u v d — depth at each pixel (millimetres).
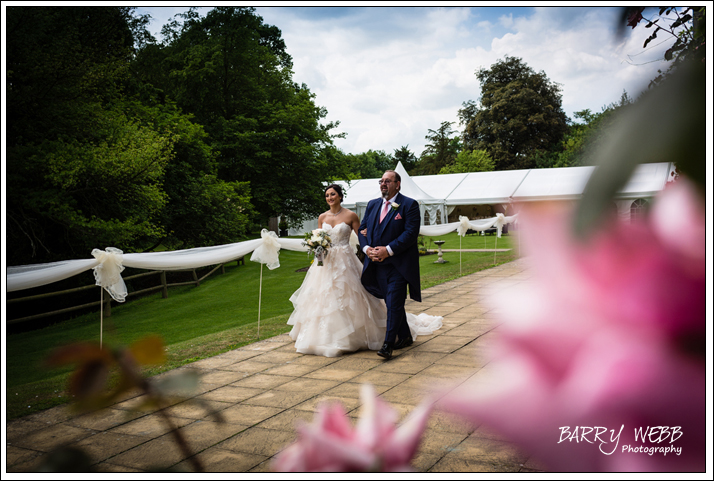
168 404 226
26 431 3215
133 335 7715
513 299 162
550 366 157
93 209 12023
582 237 151
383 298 5078
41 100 11312
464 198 28938
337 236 5352
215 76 22234
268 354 5234
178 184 16484
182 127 16516
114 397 213
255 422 3348
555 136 45125
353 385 4117
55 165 10336
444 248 20938
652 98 146
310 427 221
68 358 211
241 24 22703
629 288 147
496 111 47188
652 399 145
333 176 24656
